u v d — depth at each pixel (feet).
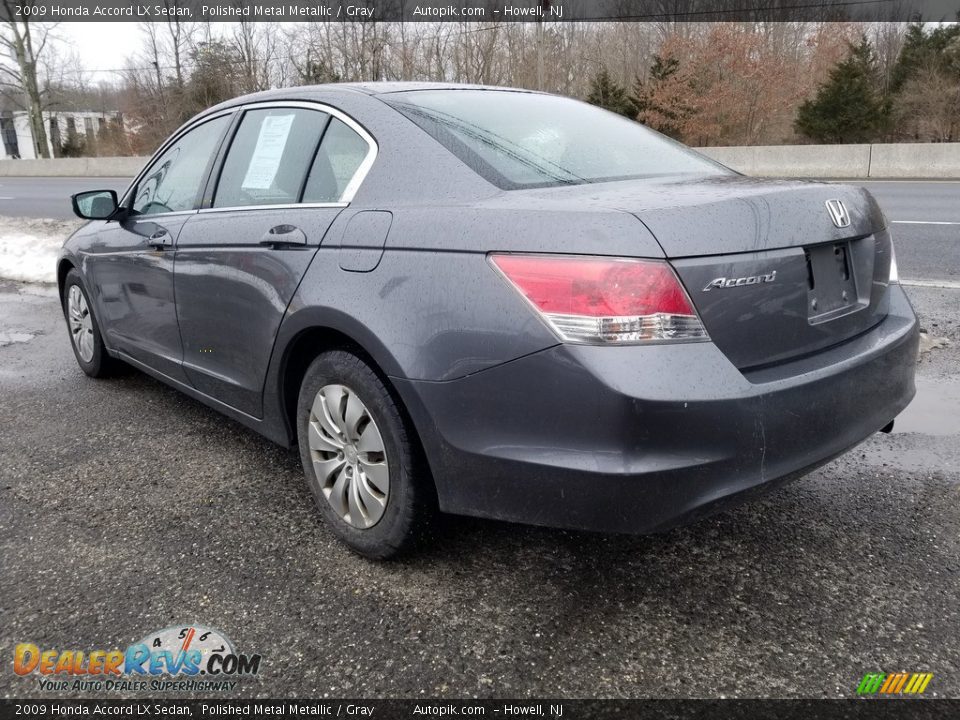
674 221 6.35
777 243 6.84
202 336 10.50
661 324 6.14
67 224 37.50
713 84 108.17
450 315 6.88
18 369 16.29
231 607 7.61
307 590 7.86
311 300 8.09
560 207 6.66
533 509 6.73
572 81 123.65
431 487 7.69
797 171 59.52
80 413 13.38
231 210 10.12
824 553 8.37
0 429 12.64
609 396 6.07
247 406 9.93
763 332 6.77
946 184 48.26
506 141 8.42
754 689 6.39
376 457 7.93
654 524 6.32
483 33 112.37
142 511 9.65
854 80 107.24
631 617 7.34
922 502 9.42
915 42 120.57
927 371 13.96
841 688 6.38
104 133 174.29
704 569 8.11
